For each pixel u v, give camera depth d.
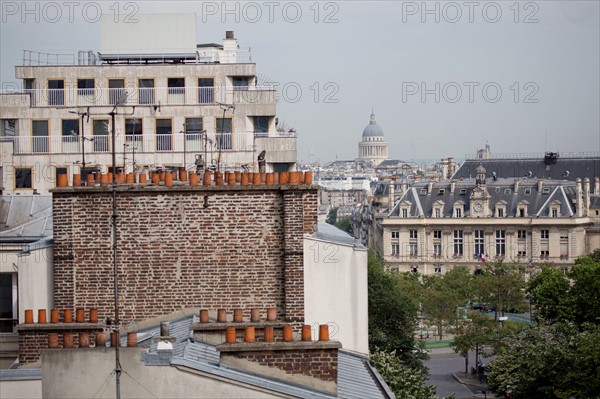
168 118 137.88
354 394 41.88
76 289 47.84
